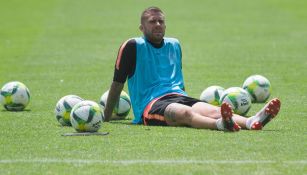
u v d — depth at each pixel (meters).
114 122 38.41
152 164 27.81
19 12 123.44
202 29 98.94
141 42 38.12
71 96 37.62
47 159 28.91
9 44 85.12
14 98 42.81
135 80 37.97
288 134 33.62
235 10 124.75
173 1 139.25
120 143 31.88
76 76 60.53
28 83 56.75
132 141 32.28
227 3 136.12
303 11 121.88
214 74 60.62
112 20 109.81
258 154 29.34
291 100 46.34
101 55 74.75
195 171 26.70
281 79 57.44
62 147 31.17
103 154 29.66
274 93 49.84
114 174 26.45
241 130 34.47
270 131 34.41
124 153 29.78
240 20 110.19
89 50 78.88
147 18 38.28
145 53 38.06
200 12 121.75
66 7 130.00
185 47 80.75
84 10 125.00
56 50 79.06
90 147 31.08
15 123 38.09
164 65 38.41
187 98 37.03
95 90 52.91
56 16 116.62
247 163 27.86
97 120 34.41
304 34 92.12
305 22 106.81
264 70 62.69
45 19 112.75
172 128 35.56
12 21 110.75
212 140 32.09
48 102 46.78
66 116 36.88
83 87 54.41
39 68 65.75
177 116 35.78
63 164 28.03
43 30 99.00
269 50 77.25
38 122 38.41
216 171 26.70
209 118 34.84
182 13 120.19
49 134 34.56
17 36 93.12
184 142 31.80
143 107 37.44
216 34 93.31
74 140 32.78
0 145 31.92
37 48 80.94
